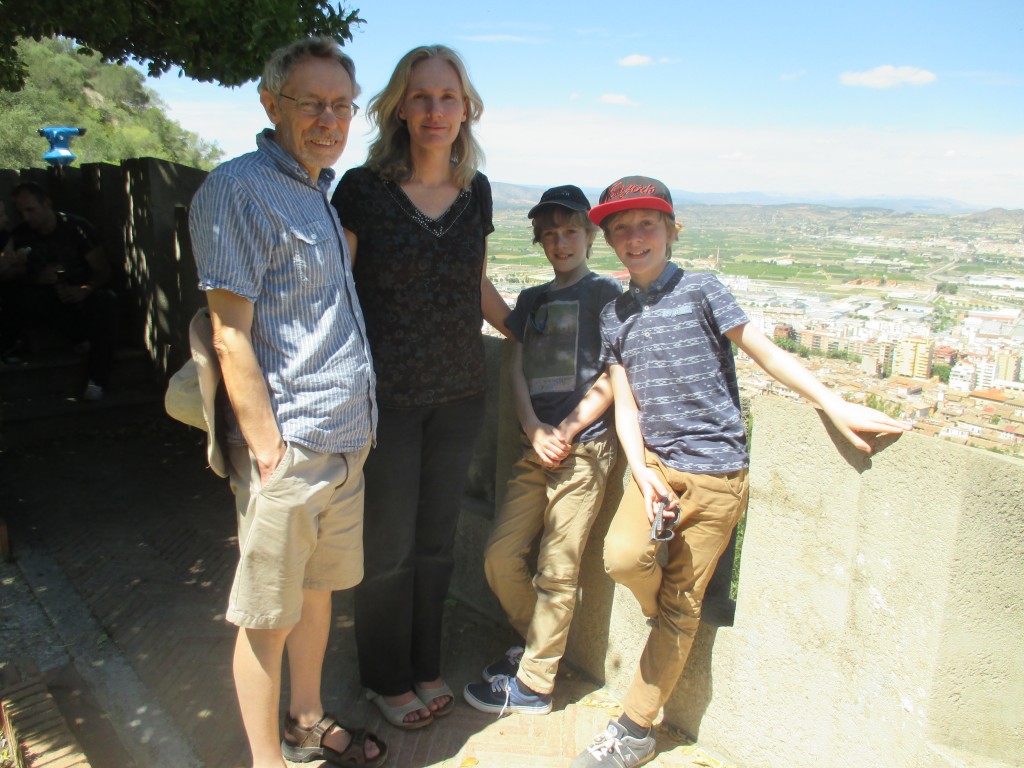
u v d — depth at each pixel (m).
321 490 2.03
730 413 2.28
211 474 4.75
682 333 2.27
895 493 1.96
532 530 2.71
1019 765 1.90
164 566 3.63
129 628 3.11
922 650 1.95
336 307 2.05
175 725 2.57
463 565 3.42
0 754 2.38
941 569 1.89
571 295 2.61
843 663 2.14
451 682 2.87
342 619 3.27
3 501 4.27
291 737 2.42
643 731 2.42
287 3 4.28
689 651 2.46
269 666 2.16
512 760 2.45
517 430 3.04
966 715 1.92
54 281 5.33
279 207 1.93
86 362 5.46
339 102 1.99
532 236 2.67
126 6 4.25
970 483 1.82
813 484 2.14
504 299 2.85
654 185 2.24
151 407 5.62
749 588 2.35
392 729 2.59
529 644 2.65
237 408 1.92
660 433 2.32
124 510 4.23
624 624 2.74
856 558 2.07
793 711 2.28
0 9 4.38
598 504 2.59
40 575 3.51
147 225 5.64
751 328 2.17
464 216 2.40
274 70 1.98
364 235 2.30
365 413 2.14
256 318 1.96
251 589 2.03
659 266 2.33
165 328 5.66
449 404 2.46
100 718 2.60
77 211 6.53
